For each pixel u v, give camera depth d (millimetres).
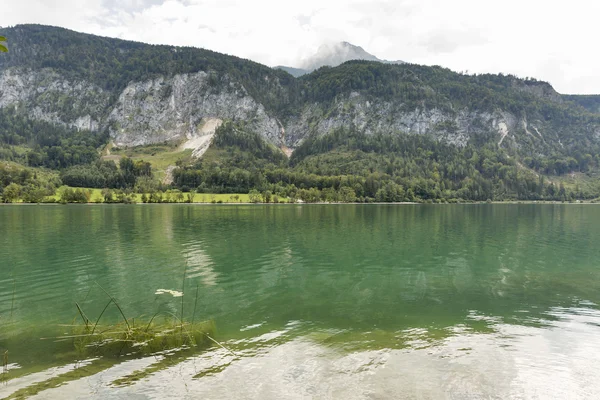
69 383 12609
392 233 66188
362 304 23891
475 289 27984
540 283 30031
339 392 11852
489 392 11898
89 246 49750
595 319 20469
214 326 18844
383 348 15820
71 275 33062
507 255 43719
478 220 97688
